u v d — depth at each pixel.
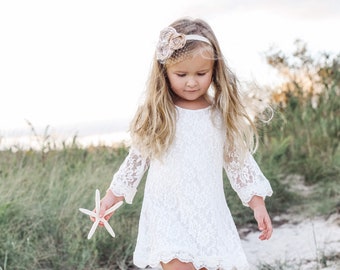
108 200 4.36
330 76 10.98
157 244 4.08
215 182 4.27
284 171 8.72
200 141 4.25
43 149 8.20
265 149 9.03
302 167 8.74
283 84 10.95
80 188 6.85
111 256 5.93
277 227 7.05
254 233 6.94
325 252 6.08
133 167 4.37
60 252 5.98
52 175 7.17
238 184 4.38
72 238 6.08
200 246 4.09
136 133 4.33
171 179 4.21
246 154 4.35
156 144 4.22
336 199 7.43
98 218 4.21
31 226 6.11
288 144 9.21
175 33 4.12
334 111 10.32
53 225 6.20
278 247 6.44
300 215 7.29
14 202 6.17
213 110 4.33
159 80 4.28
